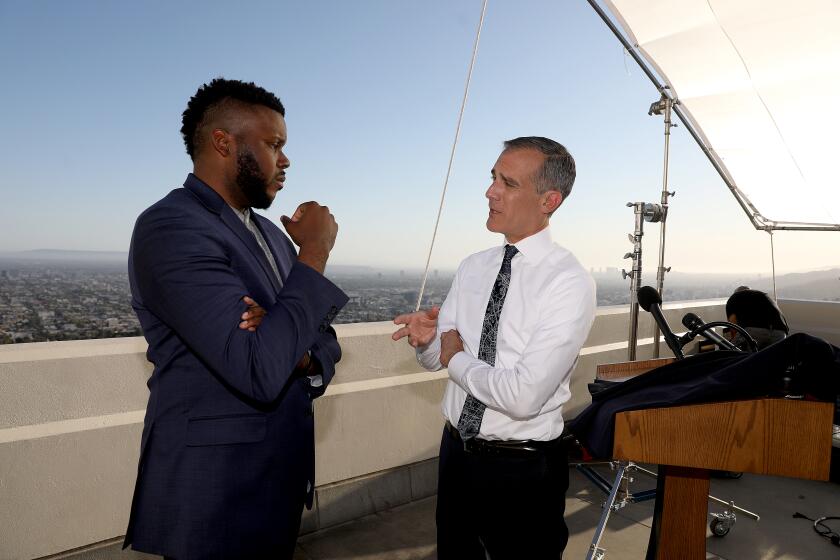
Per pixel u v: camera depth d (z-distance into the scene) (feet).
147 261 3.35
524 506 4.79
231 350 3.21
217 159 3.86
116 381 6.48
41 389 6.02
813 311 15.71
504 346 4.90
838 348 4.15
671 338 6.33
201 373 3.53
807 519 9.24
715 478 11.02
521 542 4.84
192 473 3.46
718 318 15.03
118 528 6.52
